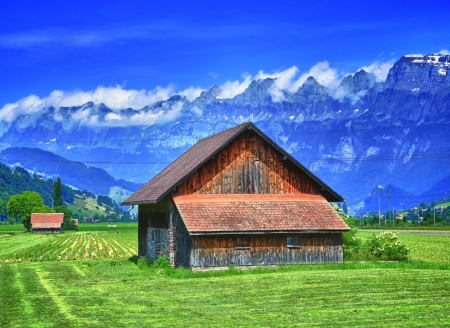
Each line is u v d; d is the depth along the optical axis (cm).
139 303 3070
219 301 3084
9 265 6069
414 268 4647
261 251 4678
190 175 4784
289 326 2420
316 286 3553
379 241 5319
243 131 4919
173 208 4841
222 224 4506
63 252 8538
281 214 4753
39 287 3888
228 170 4912
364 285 3559
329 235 4872
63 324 2528
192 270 4478
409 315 2623
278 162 5041
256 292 3372
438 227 17625
